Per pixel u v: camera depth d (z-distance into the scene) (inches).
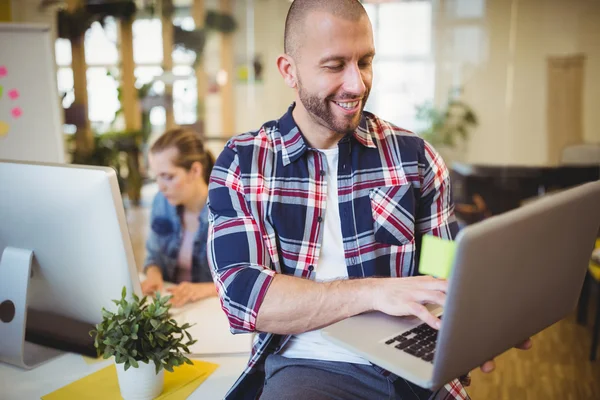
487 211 239.0
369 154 51.7
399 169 51.9
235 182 50.1
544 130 268.2
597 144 253.6
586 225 41.1
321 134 49.6
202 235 96.8
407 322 43.0
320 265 50.2
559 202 37.1
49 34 93.1
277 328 45.4
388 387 46.1
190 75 243.6
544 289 39.5
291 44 47.6
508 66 267.3
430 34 270.8
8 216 51.0
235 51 263.3
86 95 212.4
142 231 200.1
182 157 94.5
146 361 44.1
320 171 50.3
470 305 32.5
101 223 47.7
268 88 271.3
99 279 50.0
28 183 49.1
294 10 47.4
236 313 46.1
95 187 46.7
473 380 113.9
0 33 92.5
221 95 257.6
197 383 48.2
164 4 230.7
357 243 50.3
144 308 45.6
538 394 108.3
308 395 44.3
